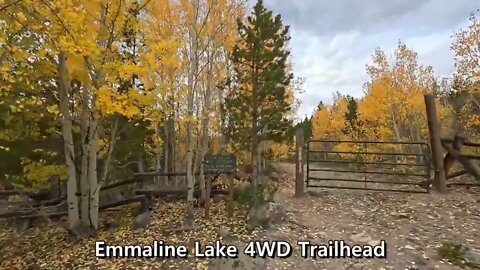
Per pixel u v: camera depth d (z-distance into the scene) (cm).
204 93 1470
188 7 1207
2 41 661
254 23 1550
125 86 925
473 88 2534
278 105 1678
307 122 4775
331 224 835
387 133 2986
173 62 930
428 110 1095
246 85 1639
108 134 1368
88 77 848
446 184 1142
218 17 1324
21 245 1109
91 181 1023
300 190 1105
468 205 932
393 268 605
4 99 855
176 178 1808
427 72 3030
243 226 847
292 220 861
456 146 518
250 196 1006
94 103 909
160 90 906
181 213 1098
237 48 1529
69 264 829
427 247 686
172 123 1848
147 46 893
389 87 2919
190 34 1218
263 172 2333
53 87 952
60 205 1401
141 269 721
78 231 996
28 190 1483
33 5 687
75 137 1266
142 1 870
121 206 1355
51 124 1102
